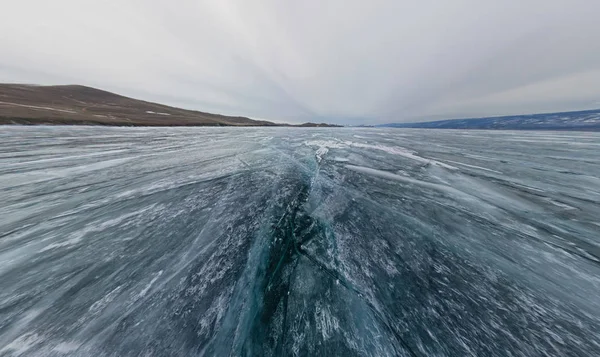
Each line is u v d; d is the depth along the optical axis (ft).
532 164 36.47
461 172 30.91
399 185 24.59
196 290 9.48
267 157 37.50
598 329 8.43
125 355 7.07
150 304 8.80
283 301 8.98
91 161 31.14
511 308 9.25
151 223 15.01
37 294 9.25
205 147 47.52
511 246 13.89
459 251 13.16
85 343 7.41
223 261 11.37
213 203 18.37
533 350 7.62
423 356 7.25
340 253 12.38
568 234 15.43
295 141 62.64
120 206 17.43
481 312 8.99
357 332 7.84
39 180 22.65
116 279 10.09
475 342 7.78
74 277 10.20
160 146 47.14
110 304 8.80
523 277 11.18
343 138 75.46
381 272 11.02
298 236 13.89
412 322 8.38
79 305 8.77
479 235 15.01
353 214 17.29
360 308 8.80
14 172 24.98
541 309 9.27
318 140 66.74
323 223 15.67
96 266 10.92
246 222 15.40
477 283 10.62
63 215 15.81
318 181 25.04
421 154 44.60
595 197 22.02
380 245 13.37
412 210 18.40
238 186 22.52
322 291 9.56
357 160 37.29
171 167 29.30
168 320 8.13
